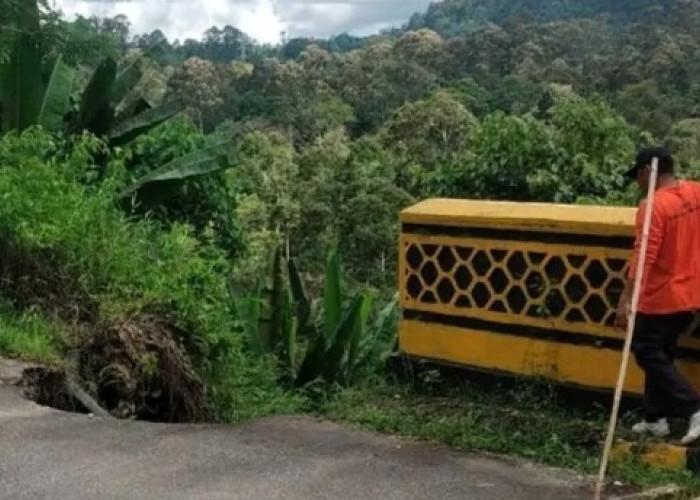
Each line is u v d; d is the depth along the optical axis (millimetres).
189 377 8258
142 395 8000
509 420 6148
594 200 11672
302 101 92375
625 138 13312
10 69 11422
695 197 5324
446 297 6922
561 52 114125
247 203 36312
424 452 5652
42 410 6438
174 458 5422
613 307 5945
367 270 29406
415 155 48625
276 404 7492
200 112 86562
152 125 12406
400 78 104062
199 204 13453
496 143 12734
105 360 8031
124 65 14336
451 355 6891
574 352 6168
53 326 8211
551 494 4879
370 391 7086
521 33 117938
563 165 12562
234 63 113125
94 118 12148
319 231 34719
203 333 8570
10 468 5168
